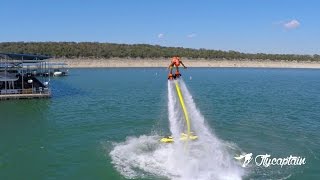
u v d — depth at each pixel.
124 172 32.03
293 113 61.47
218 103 73.12
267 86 117.12
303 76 183.38
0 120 56.41
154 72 186.50
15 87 82.81
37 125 52.44
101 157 36.59
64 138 44.75
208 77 157.38
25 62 92.25
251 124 51.25
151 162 33.97
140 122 52.94
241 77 162.12
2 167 34.78
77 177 32.00
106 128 49.44
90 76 152.00
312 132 46.88
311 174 31.70
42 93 78.75
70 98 80.44
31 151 39.62
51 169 34.09
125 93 91.19
